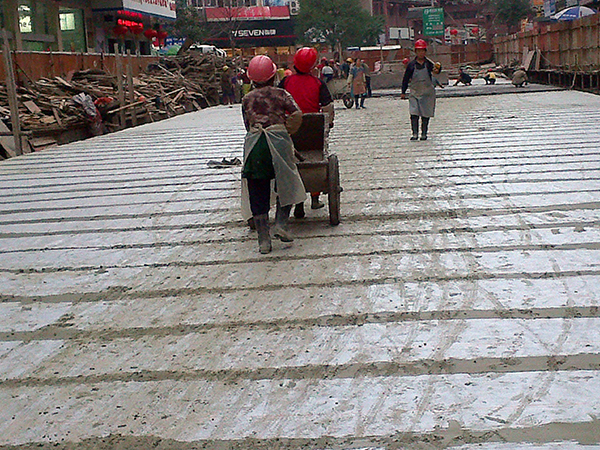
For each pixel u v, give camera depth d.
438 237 5.96
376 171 9.40
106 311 4.70
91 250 6.22
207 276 5.30
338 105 25.27
